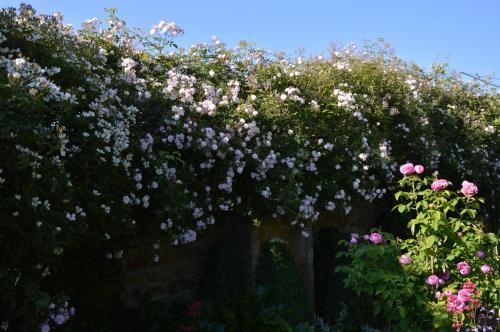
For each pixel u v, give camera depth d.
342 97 6.42
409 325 4.42
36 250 3.21
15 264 3.23
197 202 4.99
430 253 4.65
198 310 4.60
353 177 6.42
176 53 6.00
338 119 6.45
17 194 3.10
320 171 6.19
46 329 3.46
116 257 4.53
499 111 10.35
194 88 5.26
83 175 3.70
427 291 4.54
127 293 4.99
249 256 5.61
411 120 7.71
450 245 5.03
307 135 5.88
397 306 4.45
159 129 4.63
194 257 5.58
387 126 7.48
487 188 9.76
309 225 6.16
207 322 4.35
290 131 5.70
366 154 6.53
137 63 5.18
